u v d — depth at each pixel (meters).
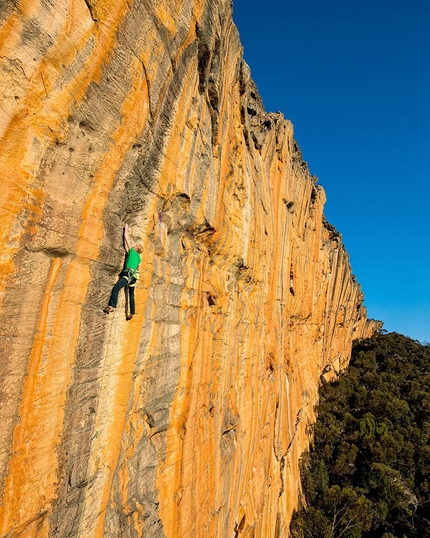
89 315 7.44
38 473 6.18
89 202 7.32
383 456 43.03
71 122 6.60
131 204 8.97
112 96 7.34
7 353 5.65
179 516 11.32
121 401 8.65
